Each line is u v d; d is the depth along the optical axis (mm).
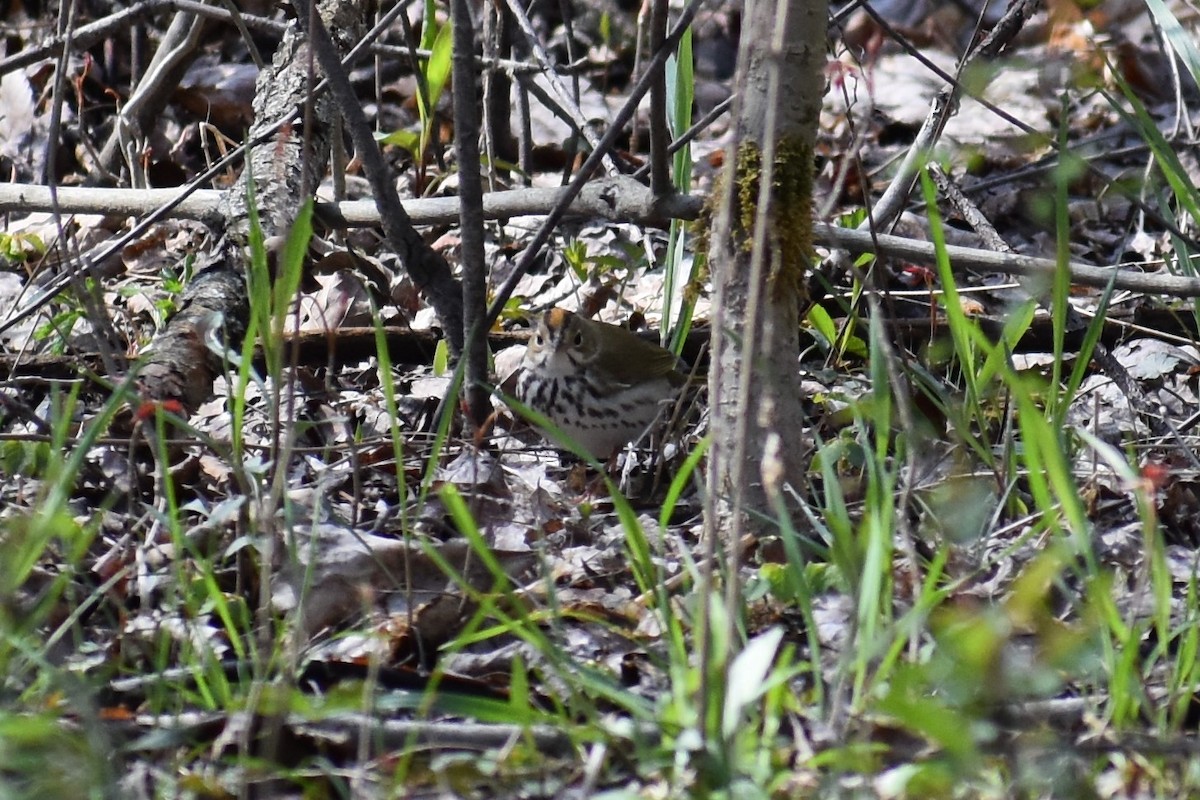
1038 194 16109
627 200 11711
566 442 8094
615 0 22016
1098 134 19453
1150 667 7379
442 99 19391
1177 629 7145
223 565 8977
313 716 6617
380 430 11672
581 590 8891
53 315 12836
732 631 6281
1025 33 21172
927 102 20766
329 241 15078
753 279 6617
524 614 6992
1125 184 15398
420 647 8117
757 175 8656
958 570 8586
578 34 21781
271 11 20500
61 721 6832
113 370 8812
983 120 19969
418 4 20812
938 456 10523
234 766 6875
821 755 6270
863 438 8391
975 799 6453
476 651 8375
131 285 14219
